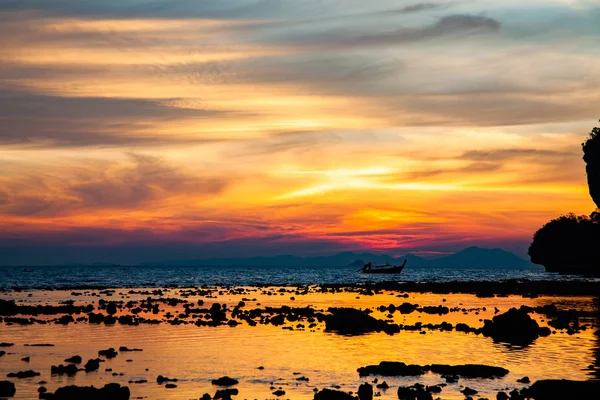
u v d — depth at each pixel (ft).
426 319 190.08
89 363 108.78
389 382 100.22
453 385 98.22
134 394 91.09
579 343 139.54
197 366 112.06
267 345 135.54
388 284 450.71
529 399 90.48
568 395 89.86
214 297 298.97
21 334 150.00
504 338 146.92
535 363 115.85
